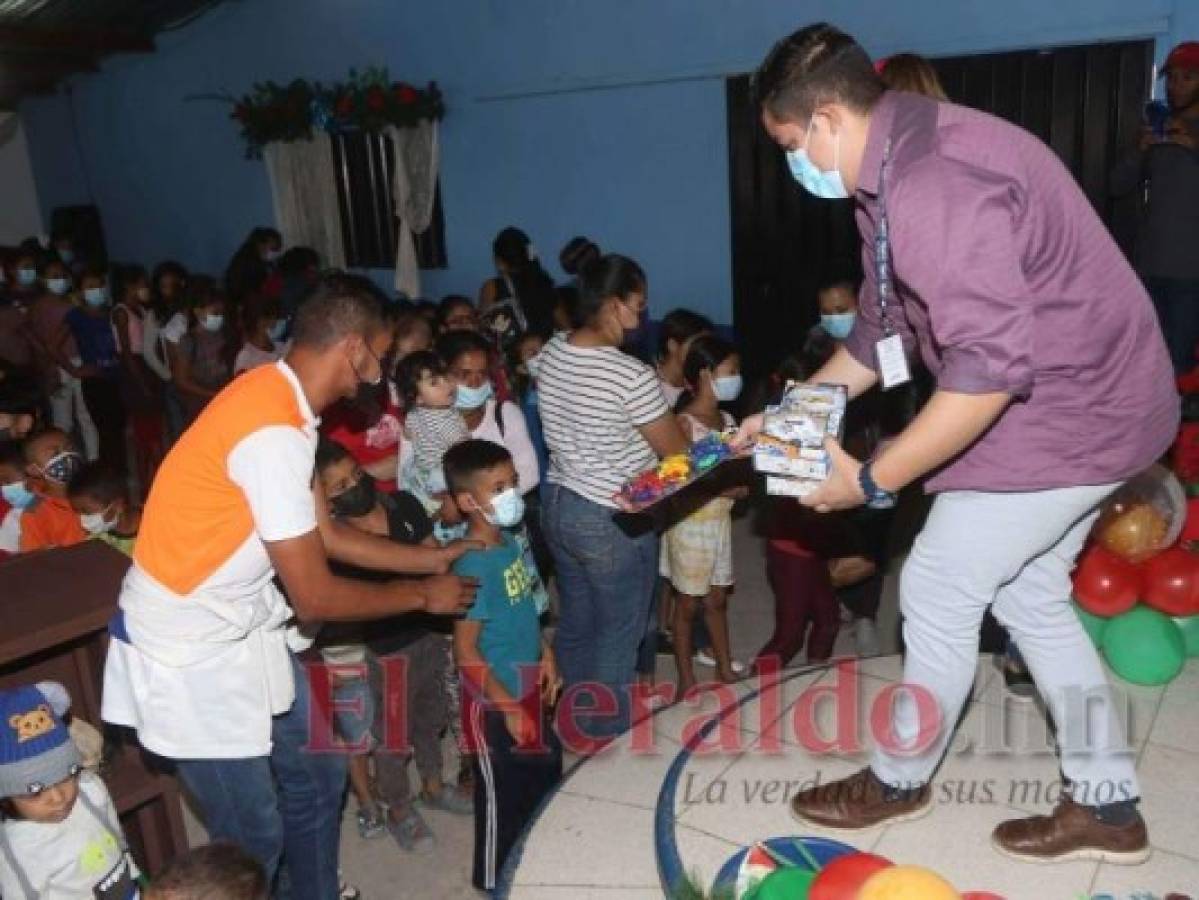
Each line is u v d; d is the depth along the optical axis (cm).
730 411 644
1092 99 554
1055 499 221
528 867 278
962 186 197
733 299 702
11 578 296
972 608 236
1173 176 484
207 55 1011
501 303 596
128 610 245
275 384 235
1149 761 292
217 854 217
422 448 380
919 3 587
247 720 249
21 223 1301
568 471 335
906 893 203
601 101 727
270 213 1016
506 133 786
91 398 730
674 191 710
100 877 242
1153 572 341
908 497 554
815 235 659
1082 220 209
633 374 323
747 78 657
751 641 462
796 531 375
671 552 395
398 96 805
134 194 1164
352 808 369
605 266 326
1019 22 560
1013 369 196
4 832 231
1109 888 248
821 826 273
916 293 207
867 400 374
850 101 208
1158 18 525
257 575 242
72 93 1188
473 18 781
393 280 898
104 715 256
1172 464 389
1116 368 213
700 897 246
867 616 412
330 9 880
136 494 739
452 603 266
